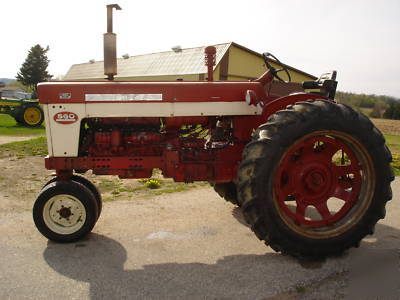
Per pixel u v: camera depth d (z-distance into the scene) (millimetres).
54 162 3348
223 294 2482
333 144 3076
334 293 2525
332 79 3740
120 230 3633
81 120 3279
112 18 3443
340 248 3037
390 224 3945
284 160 2889
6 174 5852
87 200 3271
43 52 50094
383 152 3035
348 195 3252
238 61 17625
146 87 3260
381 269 2883
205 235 3527
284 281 2662
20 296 2434
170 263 2936
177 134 3584
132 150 3506
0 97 14609
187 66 20250
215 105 3344
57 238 3277
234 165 3557
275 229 2883
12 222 3799
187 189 5246
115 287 2561
